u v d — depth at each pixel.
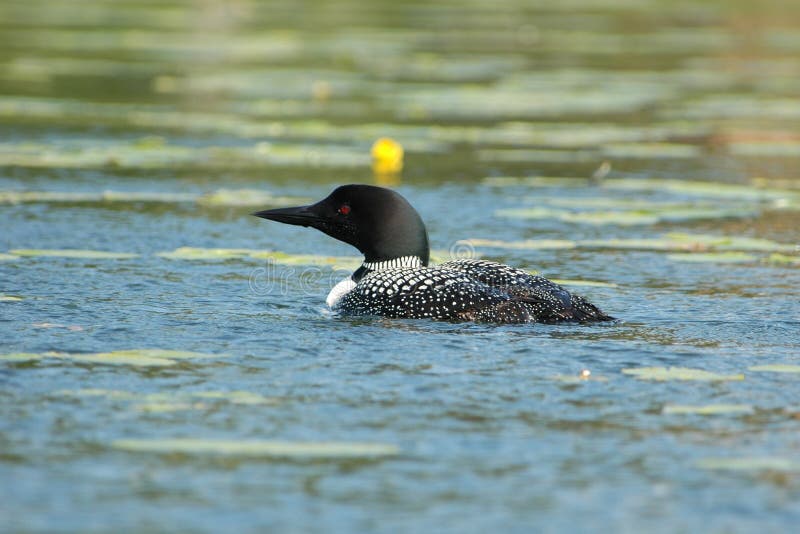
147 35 37.59
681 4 48.22
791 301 12.18
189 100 26.97
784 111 26.89
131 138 22.27
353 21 42.22
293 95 28.05
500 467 7.41
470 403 8.59
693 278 13.38
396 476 7.24
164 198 17.62
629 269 13.88
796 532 6.57
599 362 9.61
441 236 15.70
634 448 7.75
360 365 9.45
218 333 10.42
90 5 46.50
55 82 28.62
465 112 26.53
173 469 7.27
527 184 19.38
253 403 8.49
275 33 38.22
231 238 15.42
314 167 20.59
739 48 37.06
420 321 10.80
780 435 8.00
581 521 6.68
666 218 17.25
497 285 10.87
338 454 7.51
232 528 6.50
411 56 33.84
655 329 10.75
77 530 6.43
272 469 7.31
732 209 17.42
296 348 9.92
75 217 16.31
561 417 8.32
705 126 24.92
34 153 20.34
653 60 34.28
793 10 46.38
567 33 39.53
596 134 23.66
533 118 25.86
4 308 11.24
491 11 46.34
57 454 7.46
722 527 6.62
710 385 9.05
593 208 17.64
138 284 12.52
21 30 37.84
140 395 8.59
